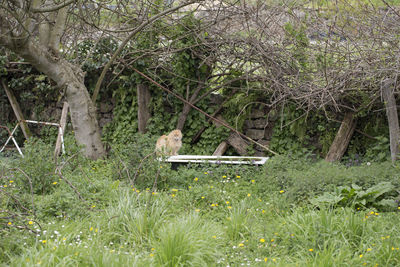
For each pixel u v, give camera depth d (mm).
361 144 9266
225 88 10289
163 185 7312
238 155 10367
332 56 7844
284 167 7645
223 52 9516
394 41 6988
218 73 10438
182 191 6793
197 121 10445
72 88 9062
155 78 10406
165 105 10906
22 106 12617
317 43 8094
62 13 8438
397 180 6500
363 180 6598
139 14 9383
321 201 5871
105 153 9625
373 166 7121
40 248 4250
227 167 8023
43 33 8453
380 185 6285
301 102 9258
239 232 5047
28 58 8117
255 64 9641
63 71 8883
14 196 5766
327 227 4750
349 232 4707
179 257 4090
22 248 4258
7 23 7523
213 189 6711
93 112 9469
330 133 9344
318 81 8102
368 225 4852
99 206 5953
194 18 9602
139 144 7828
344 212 5121
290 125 9633
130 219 5145
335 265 3990
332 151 9117
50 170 6836
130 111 10969
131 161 7512
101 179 7344
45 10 7133
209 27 9289
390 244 4355
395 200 6051
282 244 4754
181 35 9766
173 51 9664
